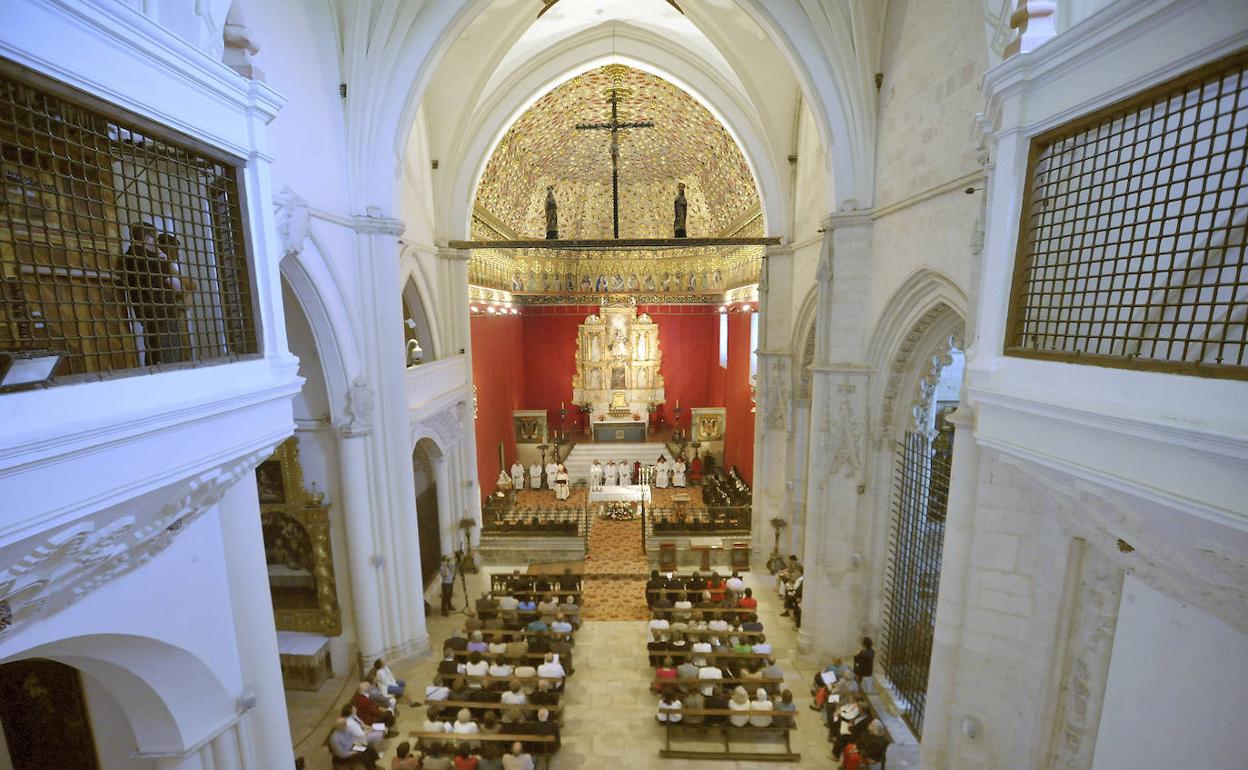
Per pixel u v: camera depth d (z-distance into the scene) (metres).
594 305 28.36
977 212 7.41
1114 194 3.16
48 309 3.81
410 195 14.35
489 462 21.81
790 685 11.30
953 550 6.67
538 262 27.33
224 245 4.29
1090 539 4.05
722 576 16.20
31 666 5.91
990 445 4.06
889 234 10.02
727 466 25.14
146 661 4.86
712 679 9.97
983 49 7.12
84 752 6.12
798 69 10.57
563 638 11.92
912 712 10.01
